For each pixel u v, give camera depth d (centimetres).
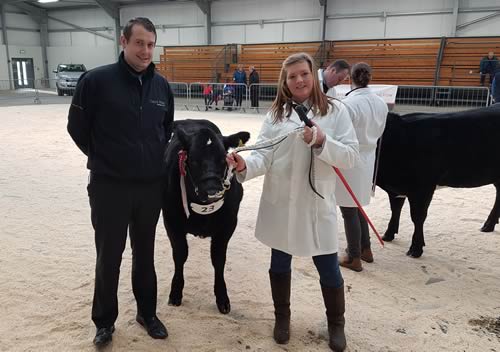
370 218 510
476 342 277
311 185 241
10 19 2984
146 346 267
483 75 1493
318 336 281
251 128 1155
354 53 1886
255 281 355
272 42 2202
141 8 2622
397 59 1795
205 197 246
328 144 228
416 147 386
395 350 269
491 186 668
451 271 379
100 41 2941
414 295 337
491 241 446
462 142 385
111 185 247
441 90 1444
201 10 2364
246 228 478
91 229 458
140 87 245
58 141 978
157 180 260
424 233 466
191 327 288
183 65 2330
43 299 318
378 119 353
